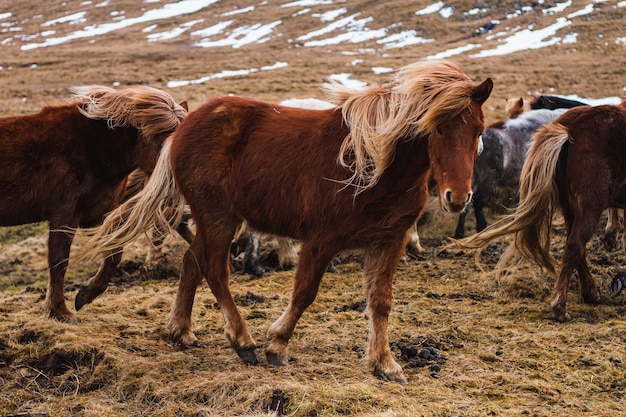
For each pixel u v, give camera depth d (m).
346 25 46.09
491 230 7.11
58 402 4.90
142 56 38.75
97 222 6.95
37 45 44.25
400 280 8.34
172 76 32.28
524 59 35.44
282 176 5.13
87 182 6.61
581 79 29.88
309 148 5.08
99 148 6.60
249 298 7.43
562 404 4.70
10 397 4.98
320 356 5.54
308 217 5.05
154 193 5.79
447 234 11.03
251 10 52.19
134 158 6.75
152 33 47.31
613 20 42.75
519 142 11.40
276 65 35.31
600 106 6.91
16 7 57.00
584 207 6.77
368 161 4.81
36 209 6.52
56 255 6.51
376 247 5.06
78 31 48.78
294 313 5.17
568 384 5.07
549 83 29.17
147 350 5.70
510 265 8.62
